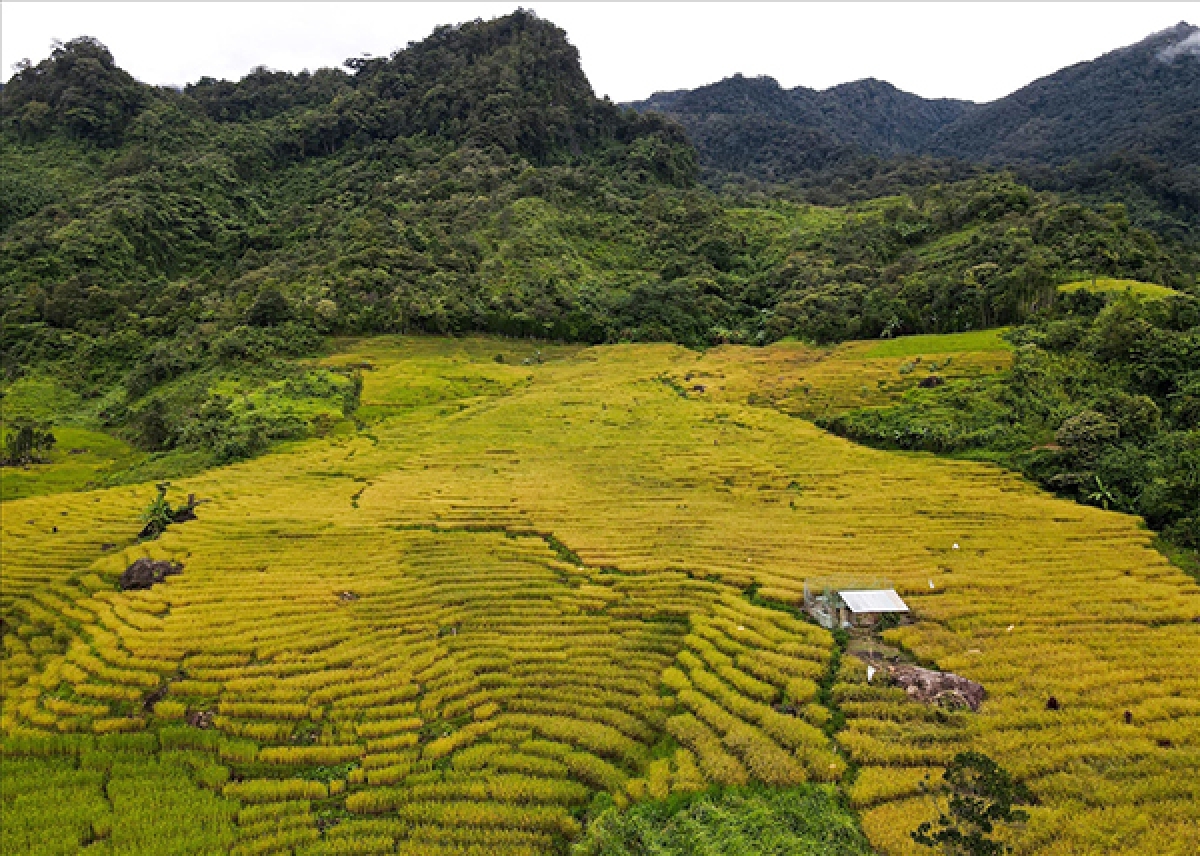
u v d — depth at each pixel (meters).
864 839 25.05
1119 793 26.19
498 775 30.52
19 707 38.34
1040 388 80.88
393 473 79.38
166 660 40.75
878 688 33.50
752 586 47.50
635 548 54.75
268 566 53.47
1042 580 45.19
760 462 76.94
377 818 28.89
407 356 132.88
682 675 36.84
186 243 185.50
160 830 28.75
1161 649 36.56
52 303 147.12
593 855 25.58
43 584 54.00
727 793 28.11
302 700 36.72
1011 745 29.11
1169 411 69.31
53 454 101.00
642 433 90.94
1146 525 55.22
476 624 43.78
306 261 164.75
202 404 105.75
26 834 28.91
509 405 106.06
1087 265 115.00
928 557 49.75
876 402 92.44
